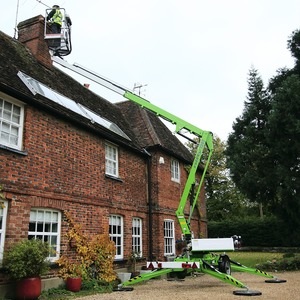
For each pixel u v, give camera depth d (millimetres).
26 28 13758
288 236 19281
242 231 34062
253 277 13578
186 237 11398
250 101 21438
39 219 9547
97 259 11164
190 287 10609
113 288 10305
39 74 12250
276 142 17266
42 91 10672
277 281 11492
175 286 10914
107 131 13133
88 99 15227
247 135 20312
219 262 11820
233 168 19656
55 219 10141
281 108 16703
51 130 10273
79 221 10898
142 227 14977
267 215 37625
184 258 11125
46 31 14352
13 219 8500
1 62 10328
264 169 18766
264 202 19391
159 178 16031
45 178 9742
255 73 21719
